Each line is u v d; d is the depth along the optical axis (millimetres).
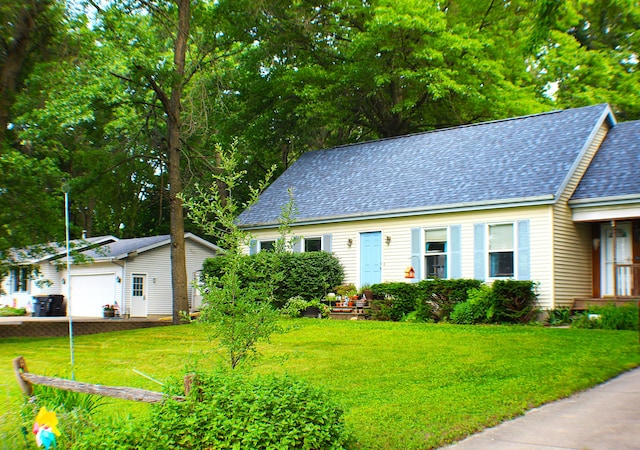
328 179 26172
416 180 22875
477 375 10336
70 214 43281
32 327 22016
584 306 18578
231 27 28141
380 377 10586
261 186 9422
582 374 10039
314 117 33375
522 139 22172
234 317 8672
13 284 41812
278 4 30859
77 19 20328
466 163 22391
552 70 33969
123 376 11969
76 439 6992
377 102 34156
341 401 8906
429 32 29938
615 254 18406
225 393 6613
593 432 7113
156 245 35219
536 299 18422
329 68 33156
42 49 19656
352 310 21141
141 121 29078
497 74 30438
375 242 22531
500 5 33062
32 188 20562
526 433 7180
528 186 19094
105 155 25562
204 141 32031
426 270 21172
